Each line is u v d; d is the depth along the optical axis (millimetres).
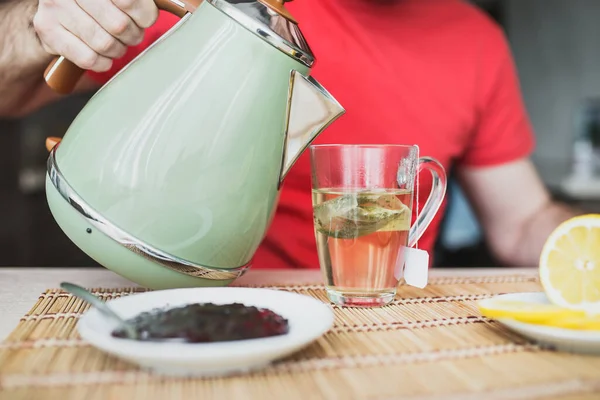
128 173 424
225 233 445
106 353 353
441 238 1391
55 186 444
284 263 798
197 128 419
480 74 883
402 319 431
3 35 655
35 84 735
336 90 803
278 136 438
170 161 421
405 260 479
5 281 552
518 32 2428
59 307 452
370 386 312
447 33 864
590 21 2395
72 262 1949
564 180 2059
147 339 332
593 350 355
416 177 525
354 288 462
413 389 308
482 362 346
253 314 355
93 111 442
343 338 386
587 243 423
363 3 813
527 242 903
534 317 368
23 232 1933
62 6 486
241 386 312
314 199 474
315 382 317
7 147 1915
